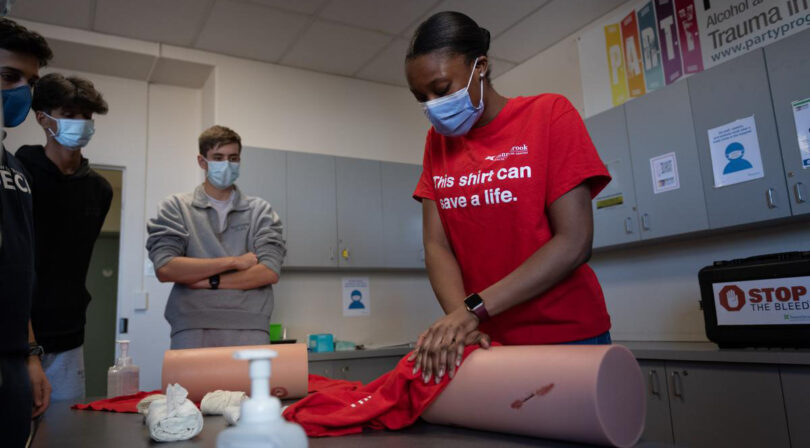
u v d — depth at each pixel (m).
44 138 3.44
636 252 3.30
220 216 2.14
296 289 3.79
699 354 2.24
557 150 1.00
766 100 2.43
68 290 1.87
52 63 3.53
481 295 0.89
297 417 0.80
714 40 2.90
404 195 4.10
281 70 3.96
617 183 3.04
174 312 1.90
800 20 2.54
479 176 1.06
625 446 0.65
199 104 4.02
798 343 2.02
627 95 3.33
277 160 3.61
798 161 2.31
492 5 3.33
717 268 2.29
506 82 4.29
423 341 0.83
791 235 2.61
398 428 0.80
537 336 1.02
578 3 3.36
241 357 0.41
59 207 1.85
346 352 3.38
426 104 1.04
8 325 0.78
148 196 3.72
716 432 2.19
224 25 3.37
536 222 1.01
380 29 3.52
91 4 3.06
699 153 2.67
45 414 1.22
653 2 3.21
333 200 3.77
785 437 1.96
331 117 4.11
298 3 3.18
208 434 0.84
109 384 1.57
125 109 3.75
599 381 0.64
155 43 3.53
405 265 4.00
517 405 0.71
